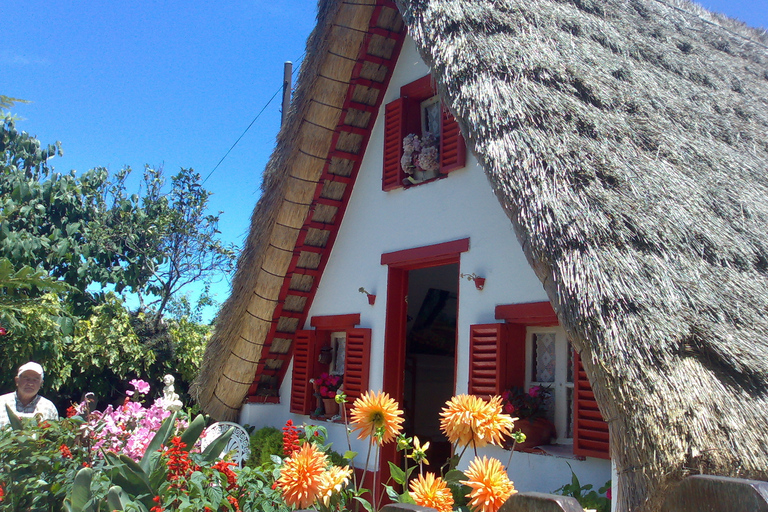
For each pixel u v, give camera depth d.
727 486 1.97
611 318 2.83
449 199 5.69
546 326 4.96
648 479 2.38
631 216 3.38
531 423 4.64
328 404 6.72
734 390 2.70
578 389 4.29
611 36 5.37
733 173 4.33
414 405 8.23
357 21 6.02
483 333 5.05
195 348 10.41
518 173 3.54
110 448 3.92
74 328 9.28
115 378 10.24
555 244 3.17
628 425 2.51
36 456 3.69
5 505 3.55
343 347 7.06
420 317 8.44
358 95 6.61
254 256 6.43
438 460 8.07
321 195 6.84
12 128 10.98
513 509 2.05
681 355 2.79
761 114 5.52
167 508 3.16
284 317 7.24
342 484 2.92
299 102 6.11
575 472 4.27
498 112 3.91
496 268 5.12
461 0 4.86
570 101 4.17
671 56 5.64
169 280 12.96
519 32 4.76
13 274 5.86
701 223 3.60
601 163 3.70
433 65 4.42
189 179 13.59
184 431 3.97
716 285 3.23
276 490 3.17
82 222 11.23
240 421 7.45
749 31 7.72
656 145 4.17
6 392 8.76
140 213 12.32
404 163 6.08
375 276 6.36
